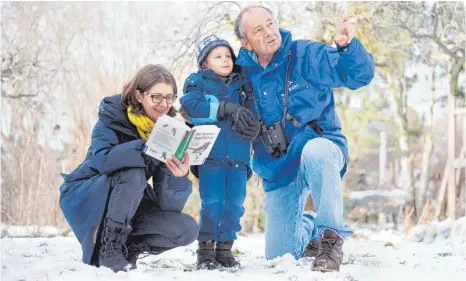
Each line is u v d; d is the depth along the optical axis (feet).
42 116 41.50
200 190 14.84
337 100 43.19
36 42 42.39
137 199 13.05
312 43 14.98
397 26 35.55
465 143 31.48
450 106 32.07
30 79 42.19
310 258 14.30
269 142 15.03
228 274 13.34
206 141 13.33
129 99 13.51
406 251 19.86
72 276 12.28
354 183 51.67
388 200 47.37
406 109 45.01
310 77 14.75
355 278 12.73
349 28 13.64
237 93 15.28
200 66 15.49
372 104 44.45
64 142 41.24
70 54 40.98
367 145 50.26
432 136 44.83
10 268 13.55
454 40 34.71
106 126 13.56
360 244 22.47
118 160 12.85
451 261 16.51
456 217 32.55
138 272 12.65
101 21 40.68
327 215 13.53
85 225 13.05
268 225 16.15
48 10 42.19
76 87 39.86
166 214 13.73
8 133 41.42
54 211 38.93
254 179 39.58
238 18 15.11
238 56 15.26
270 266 14.97
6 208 40.50
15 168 40.63
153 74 13.46
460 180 33.04
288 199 15.61
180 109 14.89
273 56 14.93
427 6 35.60
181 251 19.48
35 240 22.24
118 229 12.97
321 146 13.85
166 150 12.90
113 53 40.27
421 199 42.24
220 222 14.74
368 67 13.85
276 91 15.07
